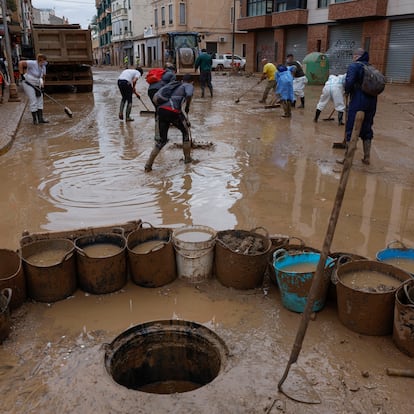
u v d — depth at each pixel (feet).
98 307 10.96
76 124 36.04
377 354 9.30
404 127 35.91
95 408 7.80
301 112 43.57
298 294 10.36
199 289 11.76
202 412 7.70
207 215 16.52
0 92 47.88
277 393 8.12
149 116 40.14
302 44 98.22
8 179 20.98
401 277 10.69
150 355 9.91
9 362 8.97
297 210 17.20
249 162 24.12
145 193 18.89
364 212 17.16
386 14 75.82
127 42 200.44
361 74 21.79
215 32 144.56
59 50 56.59
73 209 17.08
